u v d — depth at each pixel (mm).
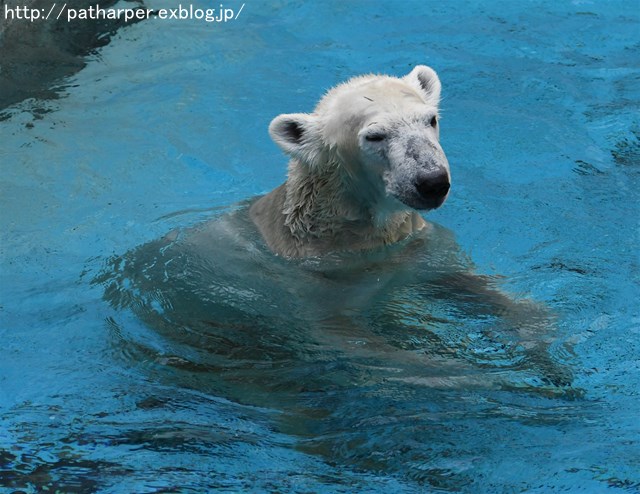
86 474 7977
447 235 11609
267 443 8453
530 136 14625
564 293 10594
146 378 9586
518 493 7500
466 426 8422
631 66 16922
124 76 16969
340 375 9289
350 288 10555
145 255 11680
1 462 8156
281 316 10227
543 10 19172
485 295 10461
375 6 19500
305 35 18469
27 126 15164
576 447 8008
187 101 16062
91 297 11039
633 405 8641
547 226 12219
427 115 10312
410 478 7797
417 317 10094
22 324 10531
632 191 13031
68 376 9594
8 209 12922
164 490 7719
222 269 11016
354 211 10812
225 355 9781
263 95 16234
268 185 13805
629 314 10148
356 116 10469
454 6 19438
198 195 13492
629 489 7426
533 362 9344
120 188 13578
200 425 8742
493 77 16547
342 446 8312
